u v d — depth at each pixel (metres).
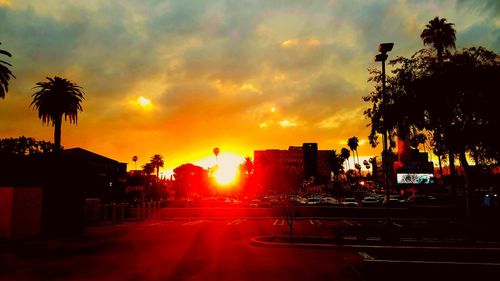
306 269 12.11
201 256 14.67
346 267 12.39
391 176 92.00
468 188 24.42
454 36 45.50
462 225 24.70
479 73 20.97
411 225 26.77
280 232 23.39
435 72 22.06
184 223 31.58
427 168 67.69
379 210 35.31
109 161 85.56
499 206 28.61
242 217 37.59
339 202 58.91
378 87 25.11
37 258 14.47
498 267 12.36
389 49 27.53
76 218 24.50
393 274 11.38
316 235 21.12
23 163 34.09
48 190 23.33
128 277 11.06
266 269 12.12
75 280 10.73
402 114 23.47
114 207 32.88
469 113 21.86
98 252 15.89
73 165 33.38
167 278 10.93
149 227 28.16
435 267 12.36
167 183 131.38
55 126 45.91
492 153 22.41
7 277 11.14
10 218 20.69
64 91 45.94
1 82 33.72
